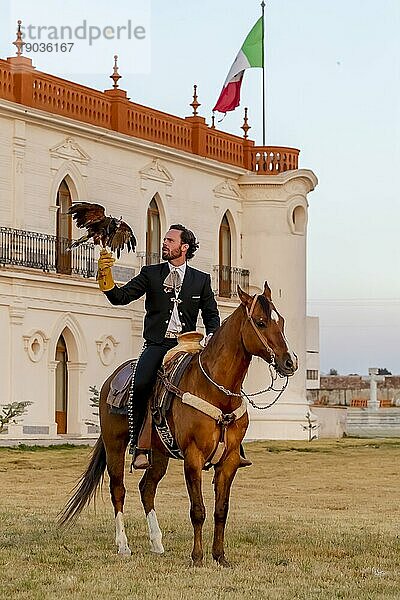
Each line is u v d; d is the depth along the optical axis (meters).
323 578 12.06
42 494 21.64
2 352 35.31
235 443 12.41
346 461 31.08
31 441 34.97
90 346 38.59
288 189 46.53
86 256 38.44
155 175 42.12
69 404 38.09
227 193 45.78
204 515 12.42
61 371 38.12
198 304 13.35
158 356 13.02
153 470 13.59
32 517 16.69
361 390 77.44
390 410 63.88
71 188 38.69
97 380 38.88
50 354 37.00
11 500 20.12
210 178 44.94
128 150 40.91
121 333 39.91
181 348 12.87
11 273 35.44
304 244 47.41
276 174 46.56
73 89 38.94
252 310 12.16
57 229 38.03
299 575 12.16
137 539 14.40
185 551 13.47
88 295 38.50
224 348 12.31
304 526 16.14
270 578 11.91
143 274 13.29
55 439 36.22
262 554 13.42
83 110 39.38
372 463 30.52
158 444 12.97
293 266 46.66
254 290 46.41
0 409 35.03
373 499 21.83
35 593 11.04
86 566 12.45
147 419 12.88
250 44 45.47
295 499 21.73
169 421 12.61
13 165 36.31
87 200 39.12
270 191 46.41
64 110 38.50
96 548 13.64
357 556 13.50
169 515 17.31
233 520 16.94
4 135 36.06
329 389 78.44
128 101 41.12
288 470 28.45
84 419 38.22
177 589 11.26
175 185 43.16
